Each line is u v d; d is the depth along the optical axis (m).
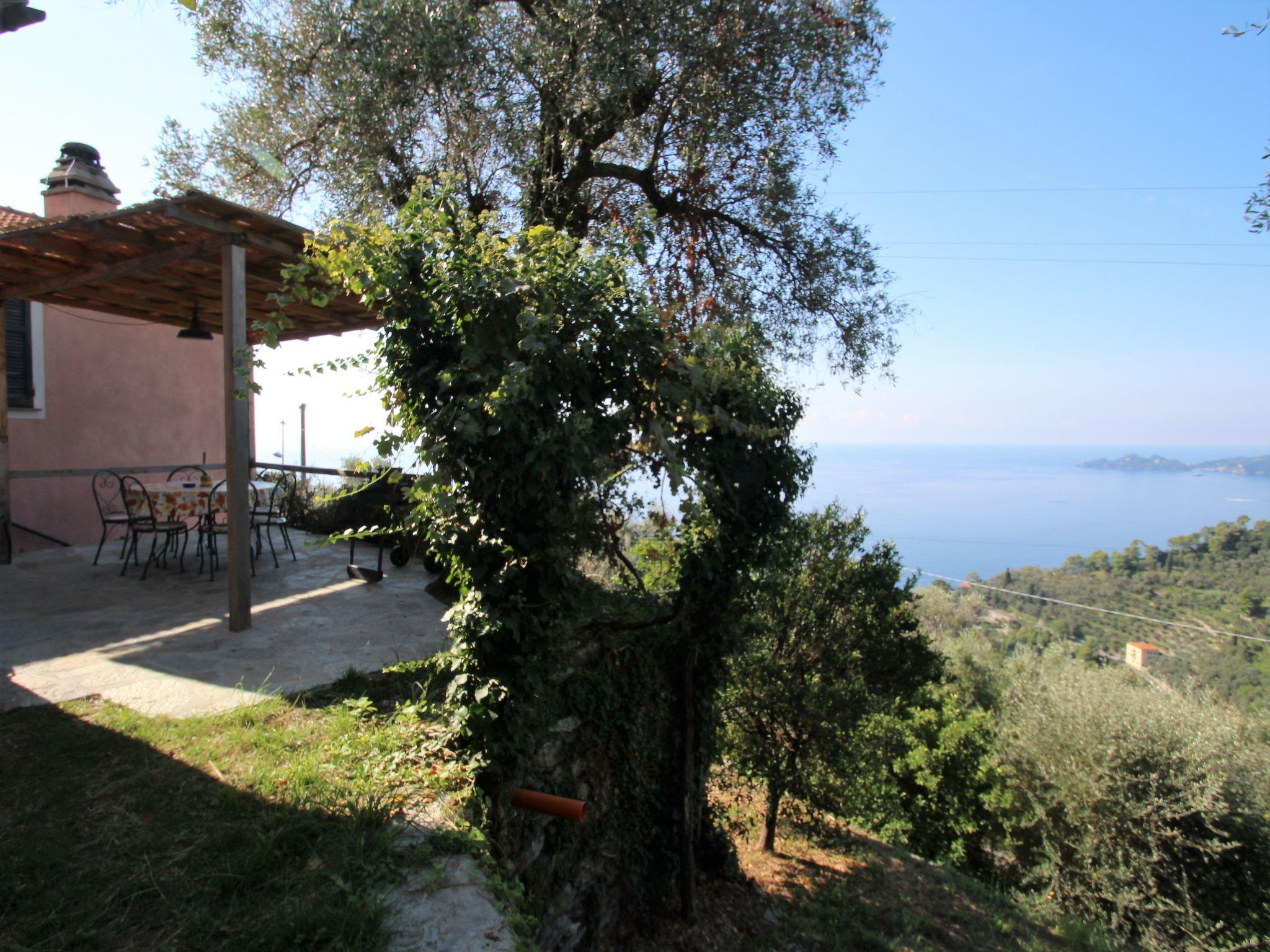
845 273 7.92
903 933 6.31
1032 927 7.77
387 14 6.25
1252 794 11.10
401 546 6.50
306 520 8.62
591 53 6.55
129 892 2.05
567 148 7.34
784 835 8.78
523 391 2.67
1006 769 12.84
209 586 5.77
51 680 3.66
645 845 4.48
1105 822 11.26
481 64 6.73
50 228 4.52
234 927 1.93
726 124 7.17
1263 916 10.42
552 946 3.46
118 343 8.62
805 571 8.27
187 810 2.50
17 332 7.64
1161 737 11.48
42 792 2.59
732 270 8.07
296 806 2.52
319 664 4.02
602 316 3.00
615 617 4.30
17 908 1.97
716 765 8.12
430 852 2.35
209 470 9.61
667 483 3.83
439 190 2.97
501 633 3.03
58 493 7.97
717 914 5.00
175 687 3.61
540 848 3.43
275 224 4.43
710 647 4.66
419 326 2.88
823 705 7.94
